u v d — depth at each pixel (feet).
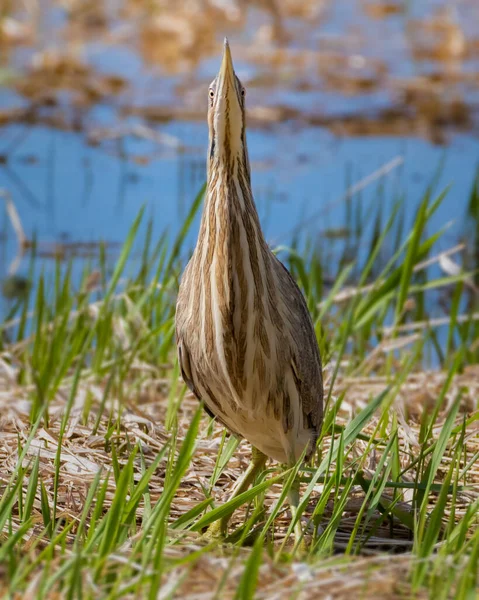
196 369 27.04
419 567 20.72
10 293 49.29
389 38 90.33
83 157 64.39
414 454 29.96
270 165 63.67
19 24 88.17
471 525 25.62
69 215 56.44
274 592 20.04
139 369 37.45
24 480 27.86
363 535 26.53
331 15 97.76
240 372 25.93
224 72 24.75
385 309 41.22
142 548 21.84
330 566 20.94
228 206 25.16
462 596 19.36
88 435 30.96
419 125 70.49
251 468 28.35
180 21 89.92
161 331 37.19
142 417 32.63
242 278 25.31
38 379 36.11
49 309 40.27
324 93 75.51
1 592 19.93
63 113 70.74
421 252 37.70
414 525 24.20
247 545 26.23
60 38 85.66
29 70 77.05
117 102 72.84
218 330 25.64
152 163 63.93
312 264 42.42
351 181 61.41
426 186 61.41
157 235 54.49
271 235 54.70
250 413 26.58
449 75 80.48
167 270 38.17
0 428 31.81
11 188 59.31
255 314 25.53
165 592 19.53
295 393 26.71
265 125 69.82
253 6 97.19
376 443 29.35
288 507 27.99
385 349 38.04
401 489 27.45
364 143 67.41
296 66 80.89
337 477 24.58
